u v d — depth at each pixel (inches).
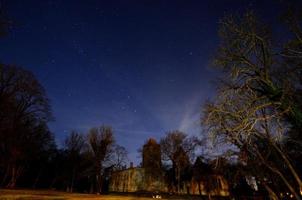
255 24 744.3
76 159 2425.0
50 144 2230.6
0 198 973.2
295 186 1024.9
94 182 2556.6
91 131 2321.6
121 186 2593.5
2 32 703.1
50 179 2568.9
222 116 693.3
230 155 838.5
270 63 724.7
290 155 978.1
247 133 637.3
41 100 1697.8
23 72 1581.0
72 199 1183.6
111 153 2300.7
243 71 739.4
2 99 1476.4
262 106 644.7
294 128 713.6
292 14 676.7
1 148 1663.4
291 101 679.7
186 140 2277.3
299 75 718.5
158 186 2461.9
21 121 1648.6
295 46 676.1
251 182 1499.8
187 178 2372.0
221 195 2063.2
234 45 758.5
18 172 2135.8
